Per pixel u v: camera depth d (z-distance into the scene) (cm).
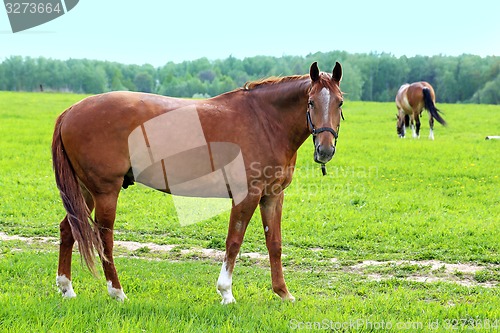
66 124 598
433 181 1451
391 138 2344
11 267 720
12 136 2198
